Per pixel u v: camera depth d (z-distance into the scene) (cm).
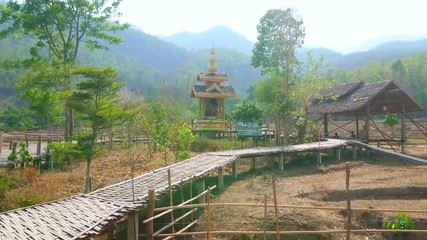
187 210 1249
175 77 8744
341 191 1535
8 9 2327
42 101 2012
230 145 2583
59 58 2280
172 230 1079
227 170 2108
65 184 1659
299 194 1501
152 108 2506
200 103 3080
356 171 1998
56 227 825
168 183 1138
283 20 2827
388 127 3556
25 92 2020
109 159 2277
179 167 1555
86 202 1023
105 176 1817
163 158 2255
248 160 2362
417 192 1563
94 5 2450
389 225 1169
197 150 2536
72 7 2397
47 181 1678
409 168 2056
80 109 1422
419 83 5531
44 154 2158
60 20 2398
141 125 2434
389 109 2880
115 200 1035
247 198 1445
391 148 2648
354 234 1179
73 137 1455
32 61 2280
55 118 2164
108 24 2550
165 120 2272
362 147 2478
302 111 2809
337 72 6812
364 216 1269
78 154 1427
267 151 2047
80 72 1373
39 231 804
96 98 1445
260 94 3356
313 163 2273
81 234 789
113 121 1477
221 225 1191
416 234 1158
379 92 2483
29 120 4453
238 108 2969
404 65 5991
